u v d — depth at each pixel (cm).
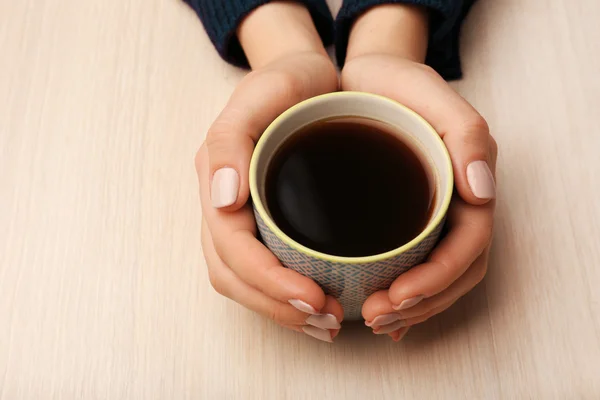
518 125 55
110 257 51
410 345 48
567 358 48
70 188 54
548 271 50
